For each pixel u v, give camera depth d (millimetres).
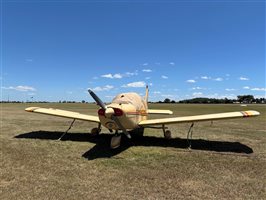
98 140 9797
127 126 8578
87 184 5145
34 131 11836
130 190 4871
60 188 4922
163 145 9070
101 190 4852
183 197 4590
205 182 5348
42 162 6672
